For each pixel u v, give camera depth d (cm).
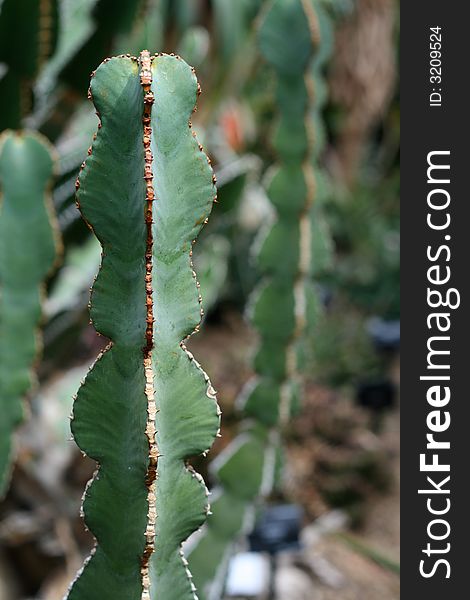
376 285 313
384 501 204
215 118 178
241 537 113
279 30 108
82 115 137
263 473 113
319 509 190
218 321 296
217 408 68
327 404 216
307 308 118
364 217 345
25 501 139
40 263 99
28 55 105
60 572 138
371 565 178
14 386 101
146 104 63
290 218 112
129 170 65
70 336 128
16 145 98
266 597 150
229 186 126
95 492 68
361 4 285
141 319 66
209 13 174
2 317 100
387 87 313
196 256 132
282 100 110
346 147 339
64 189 119
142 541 67
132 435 67
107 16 108
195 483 69
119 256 66
